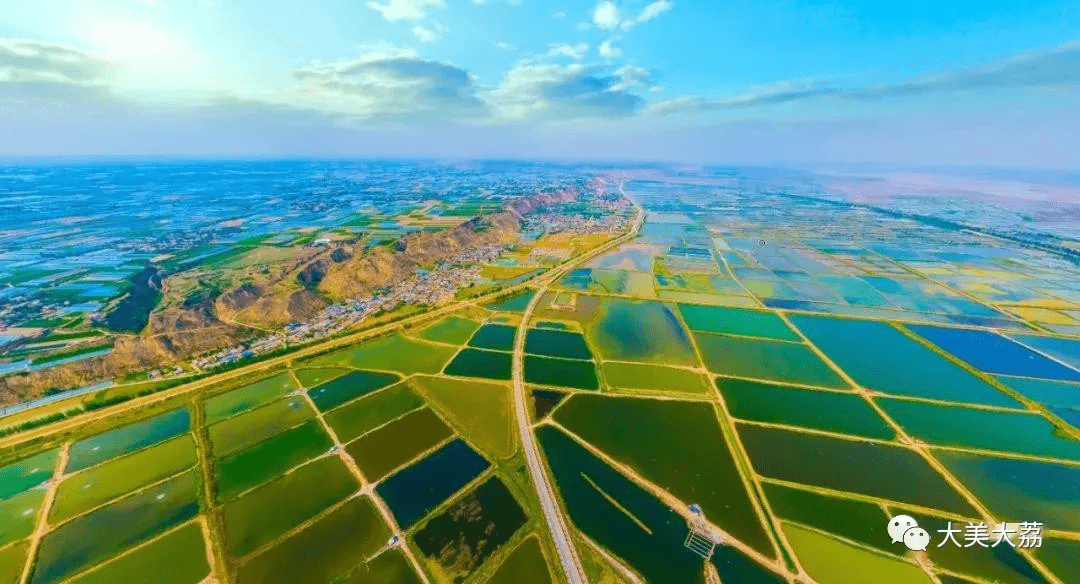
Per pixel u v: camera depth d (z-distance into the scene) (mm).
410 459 78625
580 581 57469
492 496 70750
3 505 67188
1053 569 59062
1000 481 75250
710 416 92938
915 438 86500
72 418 87562
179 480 72625
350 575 57594
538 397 98875
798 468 78125
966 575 58406
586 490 72438
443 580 57188
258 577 57094
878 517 67875
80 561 58875
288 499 69188
